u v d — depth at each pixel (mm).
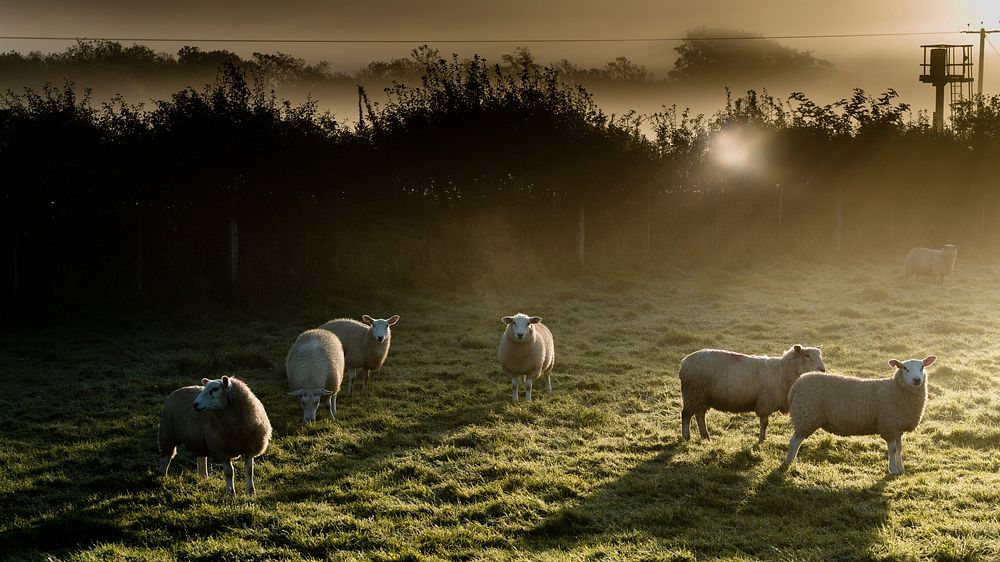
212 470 10539
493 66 29922
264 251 24188
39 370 15945
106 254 22219
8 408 13352
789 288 26031
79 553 8102
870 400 10055
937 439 11414
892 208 35938
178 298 22312
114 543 8375
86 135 23562
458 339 19141
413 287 24766
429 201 27141
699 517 8852
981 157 37938
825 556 7816
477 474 10250
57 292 21156
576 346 18312
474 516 9016
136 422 12508
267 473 10312
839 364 16016
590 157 28906
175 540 8453
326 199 25391
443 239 26797
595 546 8117
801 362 11094
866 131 35562
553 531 8609
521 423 12547
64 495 9664
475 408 13406
